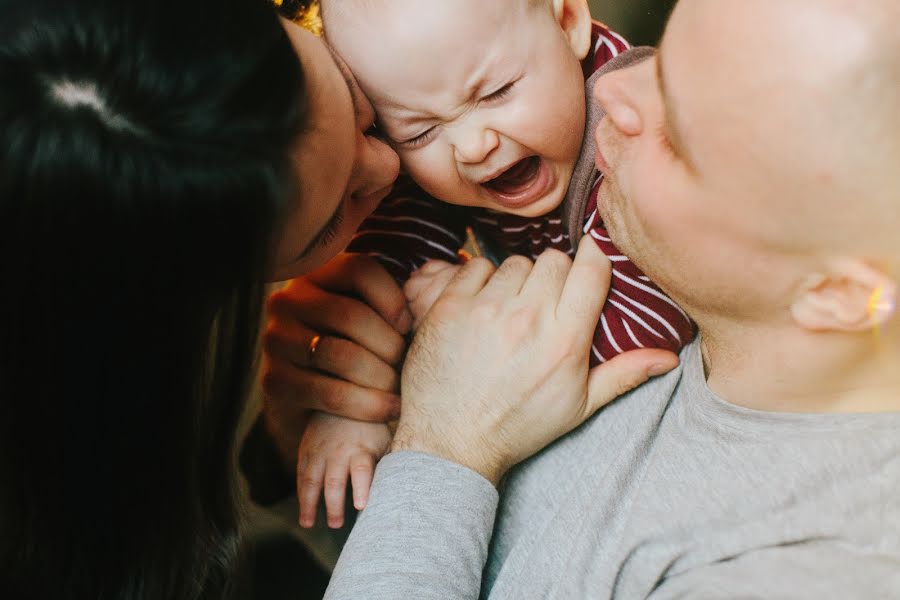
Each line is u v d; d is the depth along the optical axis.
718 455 0.79
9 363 0.72
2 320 0.69
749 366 0.75
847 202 0.57
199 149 0.62
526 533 0.88
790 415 0.74
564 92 0.94
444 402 0.89
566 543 0.84
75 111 0.61
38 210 0.62
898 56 0.53
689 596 0.75
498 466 0.88
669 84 0.65
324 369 0.98
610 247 0.93
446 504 0.83
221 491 0.93
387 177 0.88
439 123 0.95
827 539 0.70
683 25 0.64
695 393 0.84
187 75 0.61
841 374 0.70
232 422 0.86
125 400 0.76
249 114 0.63
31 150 0.61
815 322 0.66
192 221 0.65
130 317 0.70
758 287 0.66
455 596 0.78
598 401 0.89
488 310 0.92
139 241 0.65
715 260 0.67
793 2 0.56
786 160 0.57
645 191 0.70
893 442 0.69
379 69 0.92
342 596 0.79
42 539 0.86
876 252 0.58
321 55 0.76
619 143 0.74
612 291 0.92
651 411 0.88
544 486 0.92
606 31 1.05
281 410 1.06
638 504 0.83
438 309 0.95
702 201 0.65
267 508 1.23
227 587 1.02
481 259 0.99
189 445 0.84
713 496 0.78
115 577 0.90
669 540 0.79
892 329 0.64
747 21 0.58
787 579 0.70
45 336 0.70
